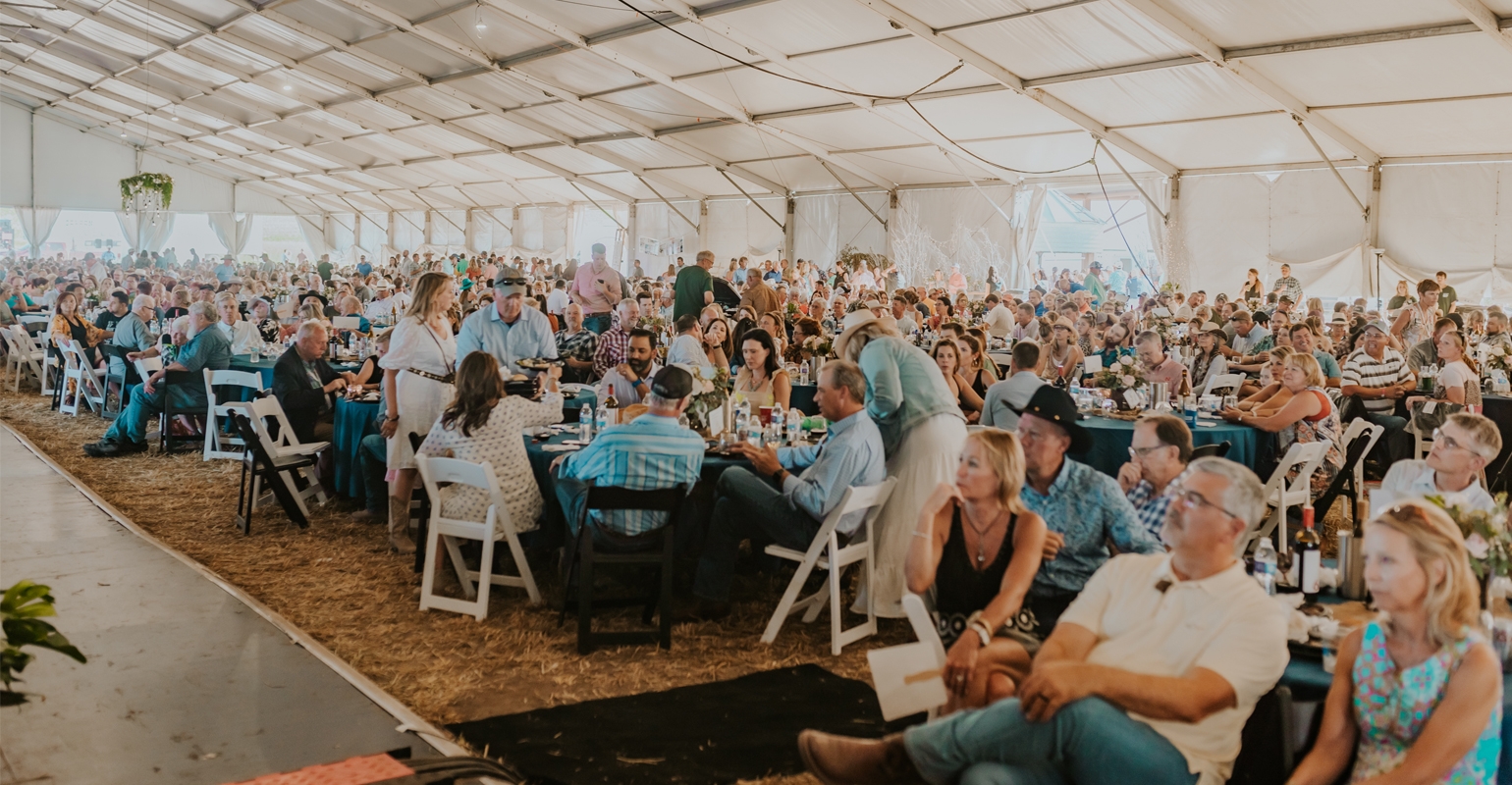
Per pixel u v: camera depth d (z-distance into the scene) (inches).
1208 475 92.0
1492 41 399.5
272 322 437.4
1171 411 256.4
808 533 170.7
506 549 216.1
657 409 169.9
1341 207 589.3
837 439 165.6
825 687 151.8
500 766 102.0
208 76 976.9
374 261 1523.1
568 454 184.5
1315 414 226.4
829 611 185.2
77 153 1343.5
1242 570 92.9
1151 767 83.8
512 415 185.0
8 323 511.5
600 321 446.3
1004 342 456.1
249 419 239.3
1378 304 557.0
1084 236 839.1
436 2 619.8
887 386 170.7
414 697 144.6
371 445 236.5
